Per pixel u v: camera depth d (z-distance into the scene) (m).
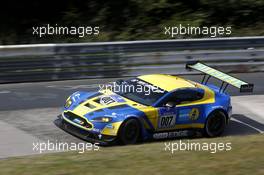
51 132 27.50
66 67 40.16
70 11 57.22
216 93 30.61
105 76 41.62
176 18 59.56
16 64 38.38
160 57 43.41
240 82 29.52
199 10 61.59
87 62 40.81
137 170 17.45
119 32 56.66
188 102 28.81
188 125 28.77
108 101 27.41
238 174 17.23
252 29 61.38
